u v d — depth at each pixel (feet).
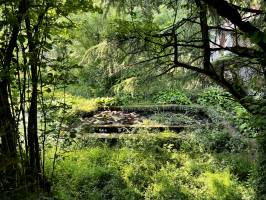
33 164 16.66
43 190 16.62
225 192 20.21
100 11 15.24
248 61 17.51
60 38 16.12
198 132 28.48
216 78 18.61
